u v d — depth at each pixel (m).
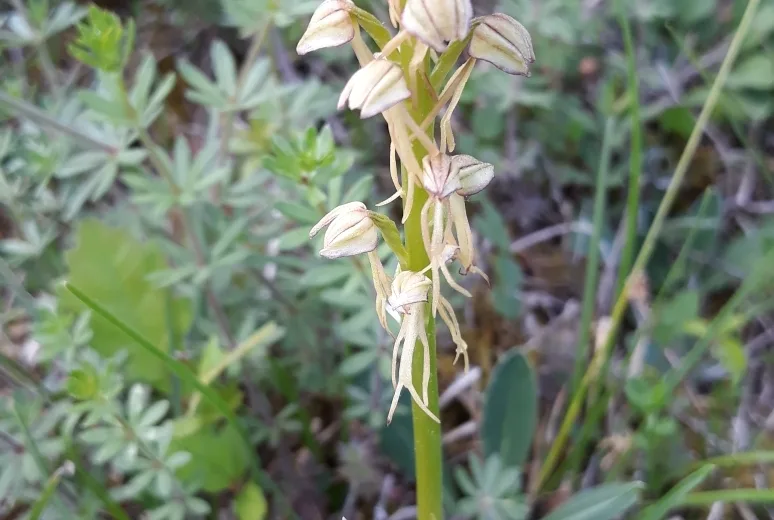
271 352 0.17
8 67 0.20
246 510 0.14
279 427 0.15
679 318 0.16
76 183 0.18
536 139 0.20
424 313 0.09
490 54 0.07
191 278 0.16
